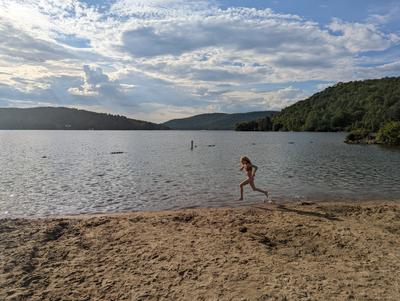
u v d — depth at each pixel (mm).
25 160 34688
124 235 8648
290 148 52094
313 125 155875
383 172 23531
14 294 5527
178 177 22047
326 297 5395
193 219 10344
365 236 8562
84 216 11859
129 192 16953
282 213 11195
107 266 6688
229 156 39062
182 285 5875
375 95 149625
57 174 23953
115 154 42812
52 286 5844
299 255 7270
